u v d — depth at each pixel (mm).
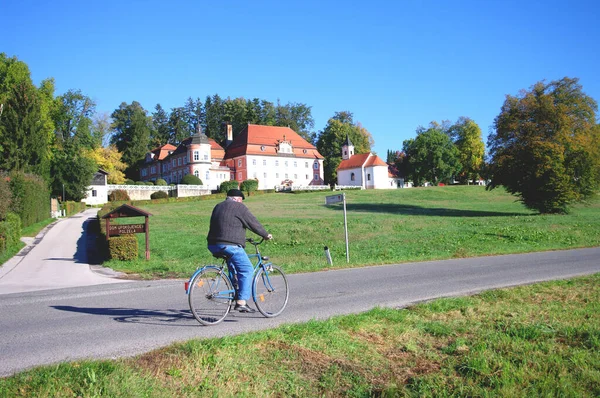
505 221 30922
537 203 39375
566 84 38469
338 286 10422
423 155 93750
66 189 58375
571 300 8188
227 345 5309
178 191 70688
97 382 4250
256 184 75000
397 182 104500
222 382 4445
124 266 15711
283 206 49188
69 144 69875
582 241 21406
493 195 65125
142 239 23219
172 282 12109
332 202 16109
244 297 6887
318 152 105375
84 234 27453
